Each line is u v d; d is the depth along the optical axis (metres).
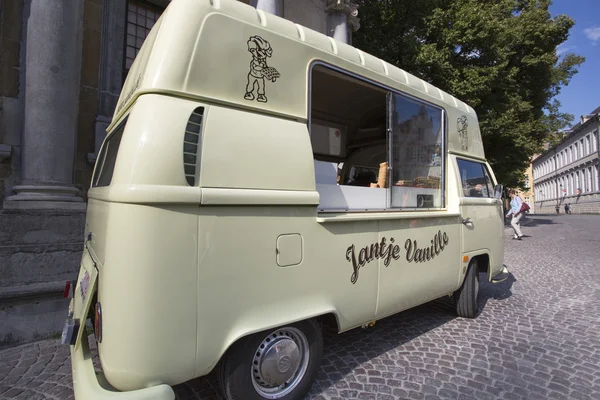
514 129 12.74
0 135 4.44
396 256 3.31
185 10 2.12
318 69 2.84
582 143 50.31
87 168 5.26
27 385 2.94
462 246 4.28
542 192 70.00
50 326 3.93
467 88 10.88
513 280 6.74
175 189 1.93
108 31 5.50
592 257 9.05
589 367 3.33
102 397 1.82
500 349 3.70
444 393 2.86
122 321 1.83
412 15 11.98
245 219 2.22
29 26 4.34
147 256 1.86
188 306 1.99
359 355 3.52
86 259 2.87
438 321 4.51
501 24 11.83
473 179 4.74
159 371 1.91
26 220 3.97
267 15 2.51
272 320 2.33
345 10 9.18
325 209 2.83
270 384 2.47
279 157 2.40
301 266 2.50
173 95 2.05
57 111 4.39
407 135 3.66
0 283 3.71
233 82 2.25
